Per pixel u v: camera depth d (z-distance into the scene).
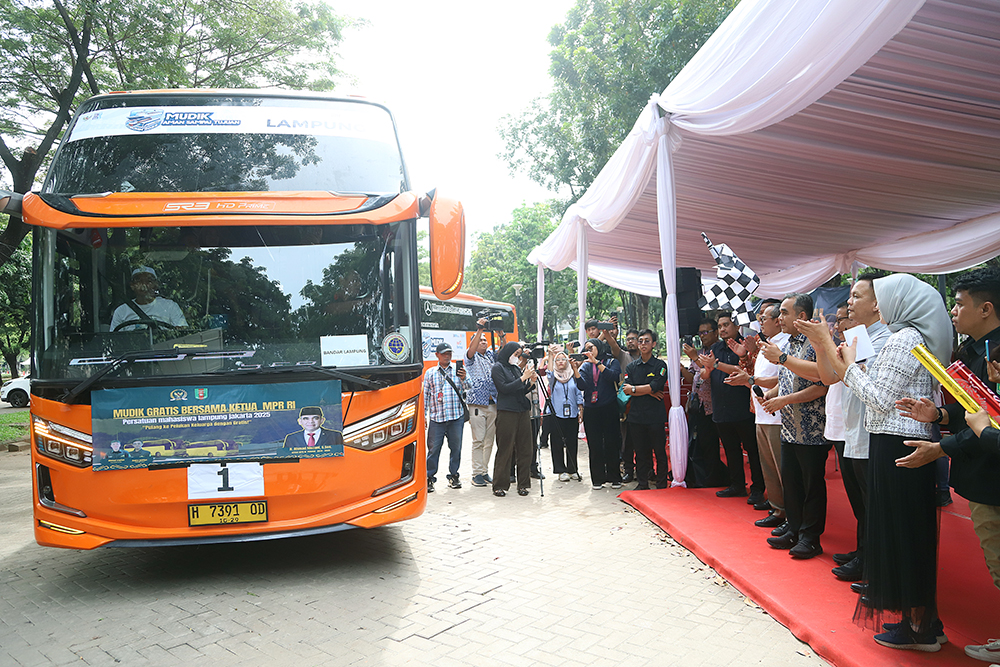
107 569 5.21
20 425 17.75
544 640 3.68
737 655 3.44
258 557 5.41
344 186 5.09
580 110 21.08
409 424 4.86
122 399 4.45
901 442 3.21
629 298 26.64
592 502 7.48
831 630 3.52
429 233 4.89
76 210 4.55
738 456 6.95
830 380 3.91
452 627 3.89
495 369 8.00
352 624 3.96
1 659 3.60
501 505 7.47
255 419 4.54
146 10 12.58
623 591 4.46
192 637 3.82
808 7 4.47
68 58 13.07
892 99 6.06
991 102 6.04
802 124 6.82
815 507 4.81
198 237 4.70
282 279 4.74
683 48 16.66
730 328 6.67
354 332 4.76
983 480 2.93
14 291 23.61
